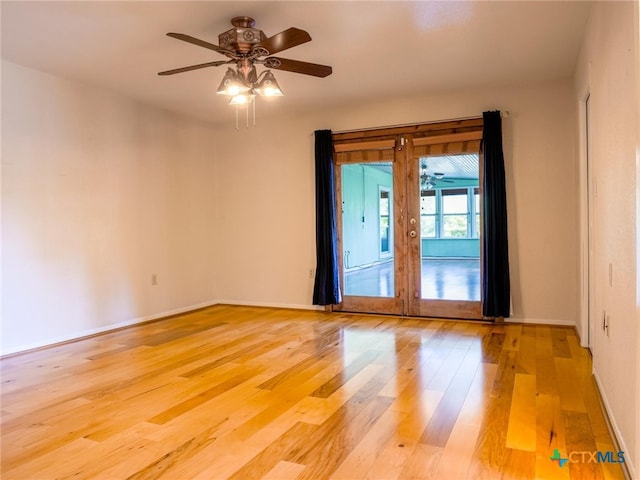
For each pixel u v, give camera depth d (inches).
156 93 184.2
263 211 228.2
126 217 189.3
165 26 125.1
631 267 73.7
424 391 110.9
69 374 127.4
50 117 161.0
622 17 78.1
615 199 87.9
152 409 102.5
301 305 221.5
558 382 115.4
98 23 122.8
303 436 88.3
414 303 199.8
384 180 203.6
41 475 75.6
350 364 133.2
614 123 87.7
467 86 181.5
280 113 219.1
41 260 157.5
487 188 178.7
